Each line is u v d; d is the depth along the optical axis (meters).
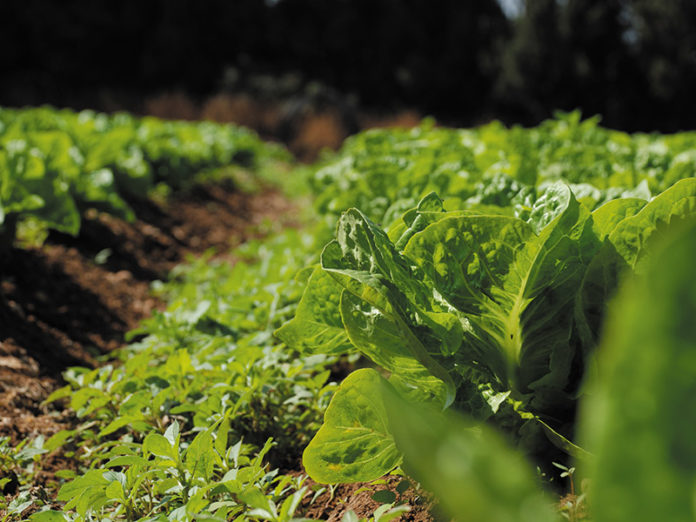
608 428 0.71
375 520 1.67
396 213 3.19
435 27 32.41
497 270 1.91
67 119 9.13
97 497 2.03
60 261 5.19
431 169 4.19
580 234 1.91
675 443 0.71
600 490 0.73
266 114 22.61
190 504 1.73
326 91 22.92
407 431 1.10
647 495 0.73
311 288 2.16
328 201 4.80
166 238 6.90
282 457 2.62
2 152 4.75
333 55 33.34
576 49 26.16
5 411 3.02
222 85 28.42
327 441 1.85
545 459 2.07
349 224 1.98
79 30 28.05
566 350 2.00
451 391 1.80
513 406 2.01
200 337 3.43
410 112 24.56
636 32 25.39
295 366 2.72
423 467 1.05
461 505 0.83
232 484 1.85
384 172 4.08
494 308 1.96
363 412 1.82
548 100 26.89
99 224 6.25
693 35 24.27
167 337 3.47
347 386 1.80
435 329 1.93
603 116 26.39
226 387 2.48
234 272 4.60
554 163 4.80
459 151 5.38
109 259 5.73
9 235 4.69
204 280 5.50
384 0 32.72
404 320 1.89
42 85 27.08
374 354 1.99
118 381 2.82
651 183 3.51
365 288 1.83
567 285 1.94
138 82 29.84
